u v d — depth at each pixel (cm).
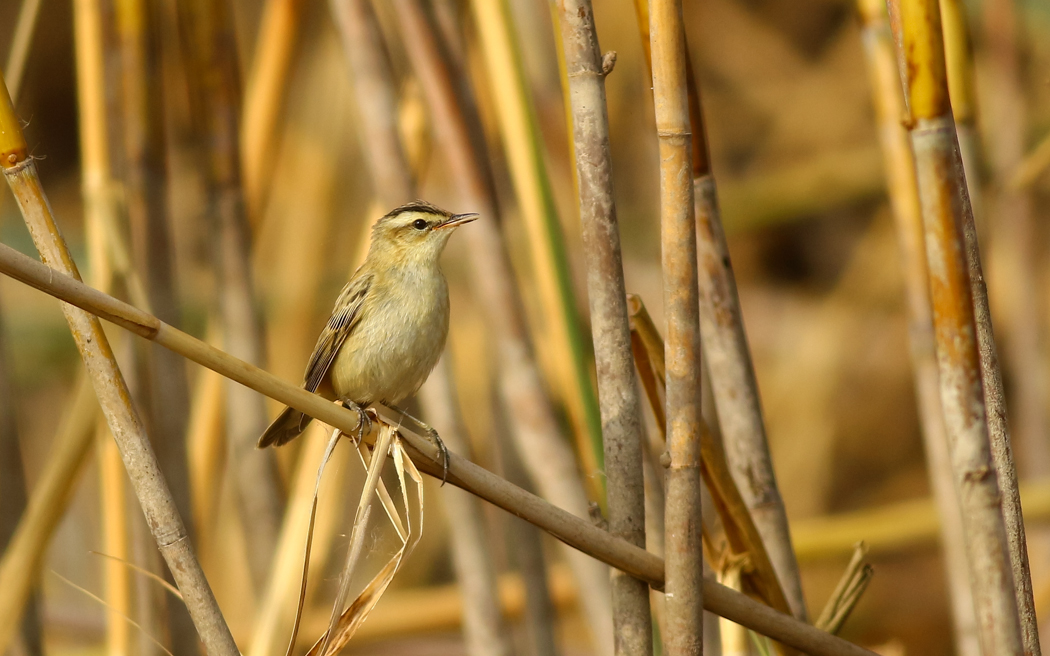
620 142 2034
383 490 634
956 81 855
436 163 1891
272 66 1117
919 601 1781
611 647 1055
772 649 750
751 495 770
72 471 799
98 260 869
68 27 2239
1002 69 1562
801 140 2219
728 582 709
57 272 507
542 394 988
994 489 514
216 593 1237
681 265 579
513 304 985
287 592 888
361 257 1041
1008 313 1686
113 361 589
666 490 598
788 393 2056
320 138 1554
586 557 1073
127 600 854
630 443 628
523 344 985
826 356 2078
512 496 603
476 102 998
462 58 989
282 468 1286
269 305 1625
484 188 983
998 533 514
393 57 1340
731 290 764
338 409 610
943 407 520
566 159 1498
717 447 700
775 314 2177
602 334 628
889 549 1355
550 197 843
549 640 1148
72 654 1264
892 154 869
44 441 1869
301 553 909
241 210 1034
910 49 500
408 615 1293
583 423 827
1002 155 1520
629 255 1981
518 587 1332
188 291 1852
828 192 2139
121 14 980
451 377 1089
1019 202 1503
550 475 975
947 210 504
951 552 921
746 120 2242
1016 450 1686
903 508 1382
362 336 973
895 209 890
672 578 591
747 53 2236
